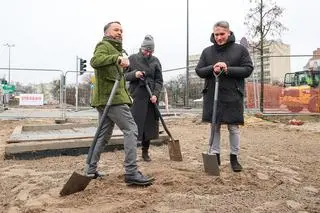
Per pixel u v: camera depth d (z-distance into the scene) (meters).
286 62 17.36
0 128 12.27
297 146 8.48
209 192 4.46
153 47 6.51
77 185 4.41
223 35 5.63
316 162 6.65
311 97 16.19
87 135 7.52
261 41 17.95
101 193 4.39
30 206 4.06
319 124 13.59
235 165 5.58
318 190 4.78
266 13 18.11
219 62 5.43
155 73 6.52
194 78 17.45
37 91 23.33
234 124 5.55
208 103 5.73
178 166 5.91
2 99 23.05
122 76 4.87
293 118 15.09
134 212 3.80
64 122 14.16
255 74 15.83
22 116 16.36
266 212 3.87
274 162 6.56
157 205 4.00
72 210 3.87
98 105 4.83
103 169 5.77
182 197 4.25
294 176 5.50
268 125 12.97
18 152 6.68
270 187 4.80
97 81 4.87
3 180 5.22
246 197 4.32
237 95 5.57
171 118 15.27
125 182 4.79
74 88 18.78
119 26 4.96
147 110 6.38
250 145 8.45
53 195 4.41
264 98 16.77
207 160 5.24
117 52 4.87
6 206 4.16
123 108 4.73
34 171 5.77
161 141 8.10
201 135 10.02
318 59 17.41
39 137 7.27
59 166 6.11
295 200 4.30
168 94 18.59
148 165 5.95
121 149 7.52
